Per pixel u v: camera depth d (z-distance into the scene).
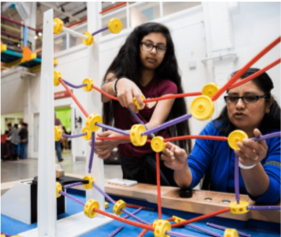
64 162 3.46
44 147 0.42
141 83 0.86
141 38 0.81
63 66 4.37
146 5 3.55
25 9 4.12
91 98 0.55
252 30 2.60
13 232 0.45
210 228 0.45
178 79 0.93
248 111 0.59
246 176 0.44
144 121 0.82
